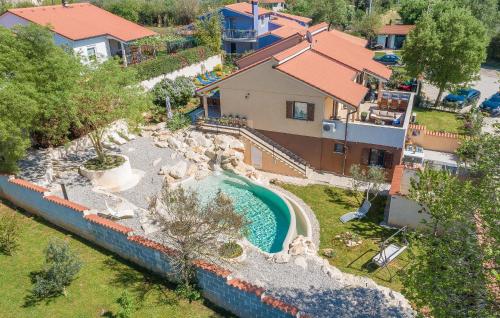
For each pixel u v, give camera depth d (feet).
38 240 63.41
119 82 82.84
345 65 111.34
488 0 257.96
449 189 44.62
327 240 74.69
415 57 150.71
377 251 70.74
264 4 305.12
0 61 70.90
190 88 125.70
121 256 60.13
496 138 42.14
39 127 79.20
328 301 53.47
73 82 76.59
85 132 90.38
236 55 190.90
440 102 155.22
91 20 164.96
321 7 284.41
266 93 101.76
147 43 165.37
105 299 51.16
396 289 59.72
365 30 273.95
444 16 146.10
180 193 54.54
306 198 90.79
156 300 51.55
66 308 49.26
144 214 71.46
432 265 38.81
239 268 59.77
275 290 55.36
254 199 86.53
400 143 92.84
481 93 172.45
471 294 36.52
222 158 98.43
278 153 102.37
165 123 112.68
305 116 100.27
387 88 160.35
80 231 64.39
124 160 87.45
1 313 47.75
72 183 81.41
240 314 49.44
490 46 233.96
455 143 106.83
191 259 51.67
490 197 39.29
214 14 192.13
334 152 101.14
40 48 75.92
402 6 314.35
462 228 39.19
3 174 75.31
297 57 107.65
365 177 89.04
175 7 273.75
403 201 76.54
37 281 50.78
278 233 75.31
